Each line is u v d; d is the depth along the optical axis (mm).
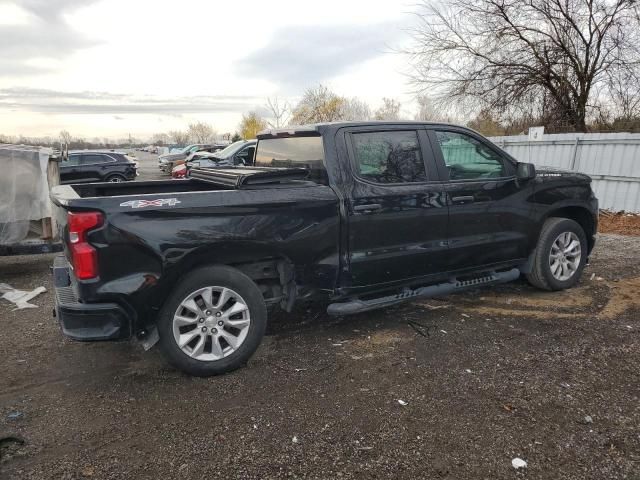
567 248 5285
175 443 2734
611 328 4305
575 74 15406
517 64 15516
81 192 4324
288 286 3912
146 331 3379
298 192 3672
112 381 3480
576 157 10984
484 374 3484
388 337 4188
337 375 3516
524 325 4410
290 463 2555
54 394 3307
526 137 11984
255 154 4996
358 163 3957
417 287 4438
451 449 2652
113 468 2525
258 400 3186
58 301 3213
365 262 3977
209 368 3477
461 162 4535
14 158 6199
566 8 14727
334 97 35531
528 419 2918
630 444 2670
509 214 4762
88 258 3043
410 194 4121
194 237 3293
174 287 3359
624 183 10188
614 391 3230
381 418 2953
